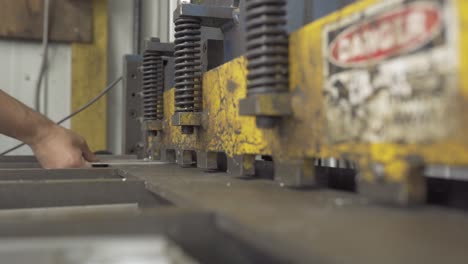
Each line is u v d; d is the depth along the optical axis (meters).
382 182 0.40
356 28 0.43
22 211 0.52
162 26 1.89
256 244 0.31
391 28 0.39
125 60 1.77
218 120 0.77
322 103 0.48
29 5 1.91
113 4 2.12
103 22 2.03
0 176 0.76
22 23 1.90
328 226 0.32
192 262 0.28
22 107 0.98
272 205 0.41
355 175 0.55
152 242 0.30
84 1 1.99
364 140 0.42
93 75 2.02
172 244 0.31
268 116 0.55
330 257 0.24
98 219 0.31
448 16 0.34
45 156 0.97
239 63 0.68
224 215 0.36
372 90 0.41
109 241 0.30
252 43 0.56
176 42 0.88
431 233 0.30
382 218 0.35
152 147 1.23
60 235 0.30
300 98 0.52
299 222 0.33
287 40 0.54
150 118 1.19
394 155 0.39
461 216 0.35
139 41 2.13
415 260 0.24
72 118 1.99
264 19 0.55
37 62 1.97
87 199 0.61
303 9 0.69
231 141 0.71
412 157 0.37
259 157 0.93
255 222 0.33
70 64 2.01
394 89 0.38
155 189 0.59
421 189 0.39
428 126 0.35
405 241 0.28
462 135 0.33
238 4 0.93
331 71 0.46
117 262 0.27
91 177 0.85
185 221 0.34
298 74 0.52
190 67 0.86
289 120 0.54
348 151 0.44
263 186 0.58
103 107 2.03
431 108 0.35
